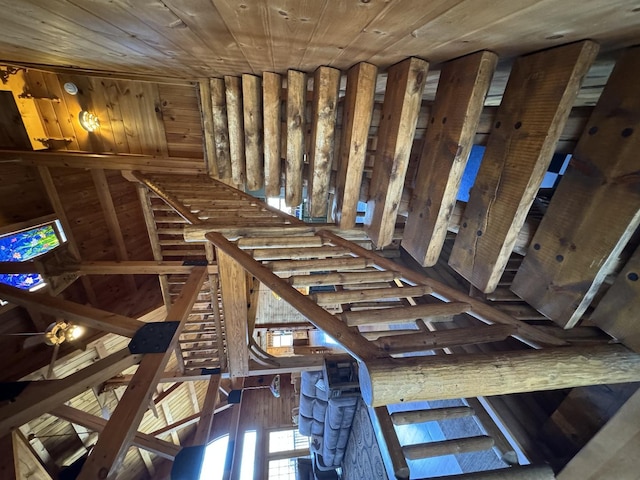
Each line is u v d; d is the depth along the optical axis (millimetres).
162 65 1862
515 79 1024
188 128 3889
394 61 1272
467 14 636
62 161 3643
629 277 948
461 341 1154
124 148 3936
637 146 803
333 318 974
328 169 1803
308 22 772
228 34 930
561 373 915
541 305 1127
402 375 782
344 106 1598
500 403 1643
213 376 3820
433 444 1590
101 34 973
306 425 4141
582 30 708
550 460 1396
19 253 3561
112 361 1510
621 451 1160
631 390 1164
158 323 1787
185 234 1840
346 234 1890
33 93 3539
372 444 2838
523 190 1028
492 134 1135
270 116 1974
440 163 1288
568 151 1030
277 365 3768
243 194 2840
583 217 955
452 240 2473
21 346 3467
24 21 808
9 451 1293
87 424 2354
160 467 5562
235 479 3654
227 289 2971
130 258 4980
